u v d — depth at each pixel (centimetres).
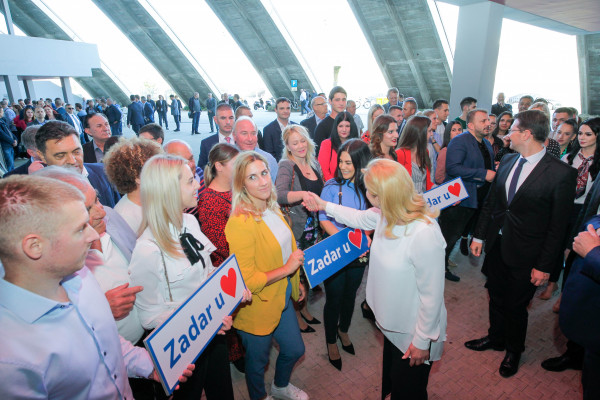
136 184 175
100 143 335
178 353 131
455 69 741
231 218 171
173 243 144
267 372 245
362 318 302
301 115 2138
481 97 733
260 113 2447
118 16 1944
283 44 1892
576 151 315
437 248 145
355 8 1464
